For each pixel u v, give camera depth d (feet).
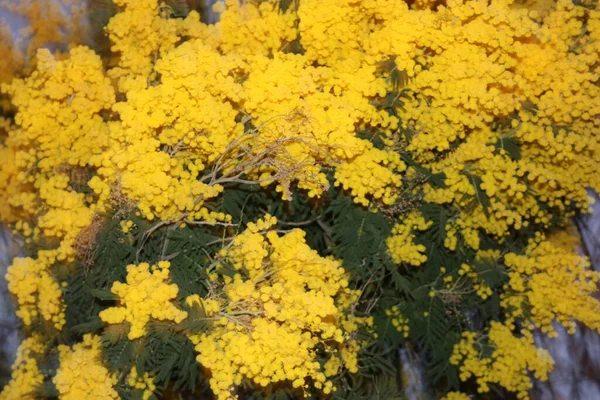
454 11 3.87
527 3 4.16
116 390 3.91
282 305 3.65
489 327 4.60
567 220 4.65
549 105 3.94
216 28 4.02
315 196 4.25
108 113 4.03
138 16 3.95
